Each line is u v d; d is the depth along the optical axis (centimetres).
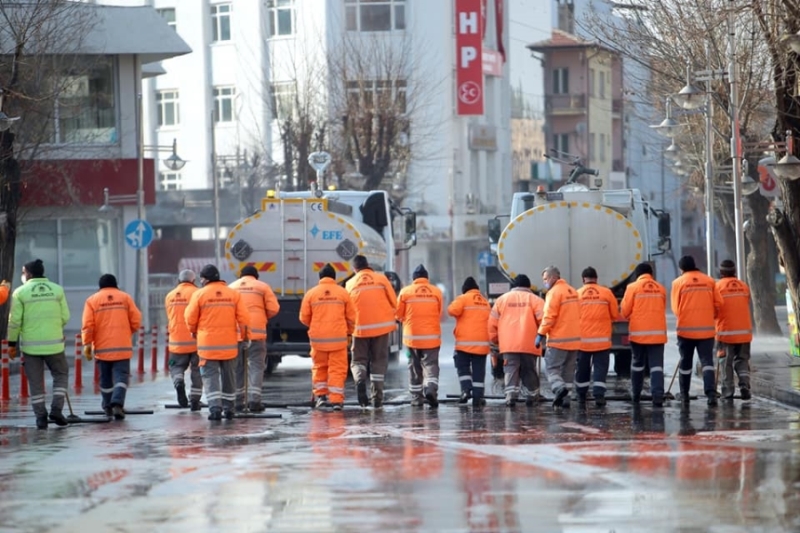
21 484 2834
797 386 4672
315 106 12431
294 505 2500
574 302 4469
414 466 2978
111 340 4234
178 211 15075
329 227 5822
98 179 9781
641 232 5912
